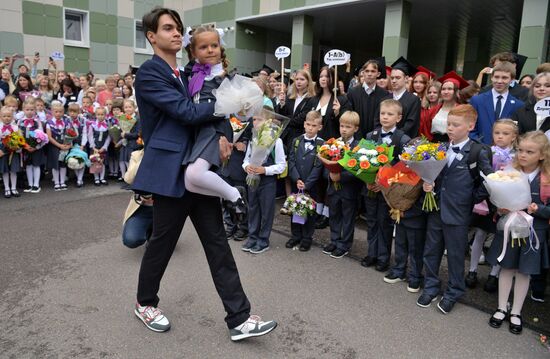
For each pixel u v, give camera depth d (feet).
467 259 13.87
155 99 7.67
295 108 18.10
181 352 8.30
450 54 61.31
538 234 9.38
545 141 9.45
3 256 12.69
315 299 10.58
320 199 15.42
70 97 28.02
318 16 39.37
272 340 8.81
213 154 7.80
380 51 64.69
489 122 13.66
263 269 12.31
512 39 47.37
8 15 38.78
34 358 7.99
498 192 9.04
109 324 9.18
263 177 13.37
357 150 11.72
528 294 11.46
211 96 8.11
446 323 9.67
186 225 15.93
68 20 43.06
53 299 10.19
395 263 11.76
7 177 19.27
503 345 8.87
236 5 42.47
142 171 7.98
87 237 14.51
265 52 46.01
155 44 8.08
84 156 21.58
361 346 8.67
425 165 9.61
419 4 33.94
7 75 26.76
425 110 16.94
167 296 10.48
